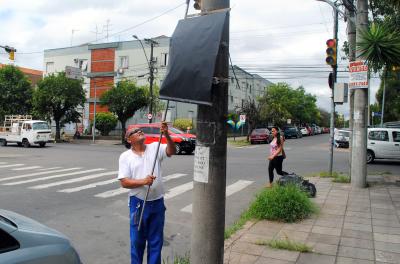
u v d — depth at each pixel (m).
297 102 64.56
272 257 5.55
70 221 7.87
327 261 5.42
